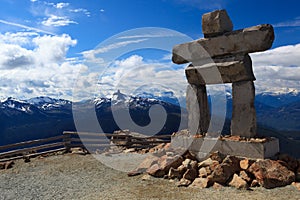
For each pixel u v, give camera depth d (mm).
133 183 6371
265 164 5848
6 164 8531
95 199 5449
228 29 7168
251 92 6664
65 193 5930
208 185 5785
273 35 6348
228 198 5094
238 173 5980
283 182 5531
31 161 9328
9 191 6227
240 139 6570
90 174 7426
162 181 6348
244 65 6496
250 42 6441
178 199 5211
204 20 7191
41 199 5617
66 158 9672
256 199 4980
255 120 6691
